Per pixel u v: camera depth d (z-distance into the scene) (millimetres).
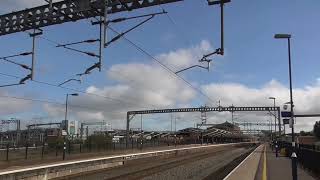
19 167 35688
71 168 37188
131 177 34094
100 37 24594
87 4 23953
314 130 129750
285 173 33906
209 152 96562
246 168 40094
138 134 150750
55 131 123812
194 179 32812
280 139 103312
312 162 33094
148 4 23312
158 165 50438
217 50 24297
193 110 109625
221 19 22984
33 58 27906
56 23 25641
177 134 162000
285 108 47281
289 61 33719
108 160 46562
